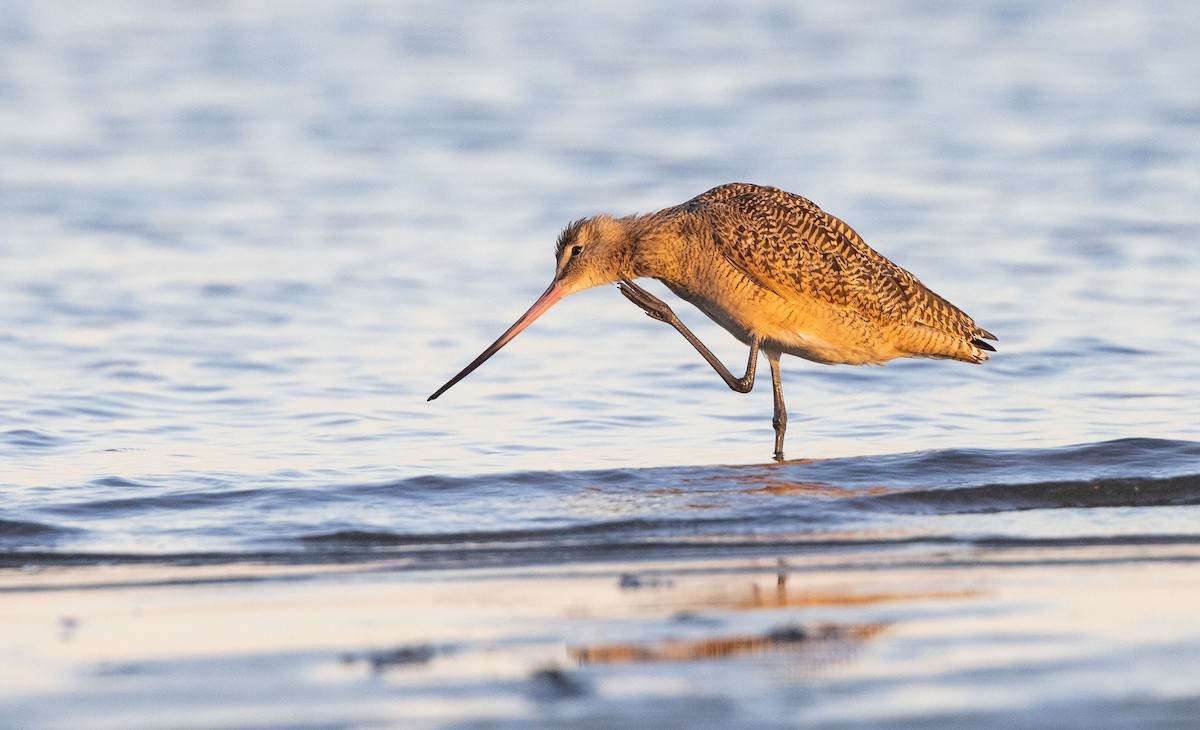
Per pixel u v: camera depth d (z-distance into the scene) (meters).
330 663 10.03
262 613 11.25
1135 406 18.72
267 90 46.09
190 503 14.74
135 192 33.53
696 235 18.38
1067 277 25.91
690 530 13.83
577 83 47.06
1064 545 13.08
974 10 59.62
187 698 9.37
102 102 43.94
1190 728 8.63
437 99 44.88
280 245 28.98
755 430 18.38
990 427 18.00
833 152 37.56
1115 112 41.56
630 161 37.09
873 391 20.16
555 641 10.48
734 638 10.48
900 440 17.59
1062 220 30.11
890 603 11.31
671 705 9.13
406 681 9.64
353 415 18.70
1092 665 9.78
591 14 59.19
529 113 42.97
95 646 10.45
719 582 12.02
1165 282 25.38
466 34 55.19
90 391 19.66
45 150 37.81
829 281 18.08
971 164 35.84
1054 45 52.41
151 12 58.88
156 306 24.34
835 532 13.66
